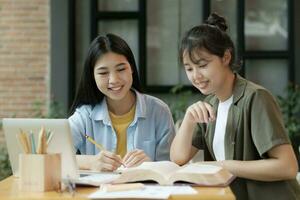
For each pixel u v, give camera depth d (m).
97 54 2.37
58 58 5.82
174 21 5.91
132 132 2.48
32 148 1.77
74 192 1.66
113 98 2.38
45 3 5.91
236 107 2.05
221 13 5.84
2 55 5.92
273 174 1.91
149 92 5.88
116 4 5.91
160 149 2.49
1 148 5.64
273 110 1.99
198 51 1.95
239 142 2.04
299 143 5.13
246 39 5.86
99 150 2.46
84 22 5.93
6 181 1.97
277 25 5.83
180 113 5.38
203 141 2.21
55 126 1.86
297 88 5.48
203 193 1.61
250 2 5.85
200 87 2.00
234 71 2.10
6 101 5.94
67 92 5.82
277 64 5.82
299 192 2.05
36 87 5.93
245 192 2.02
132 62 2.46
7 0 5.90
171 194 1.59
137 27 5.90
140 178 1.77
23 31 5.91
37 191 1.72
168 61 5.91
